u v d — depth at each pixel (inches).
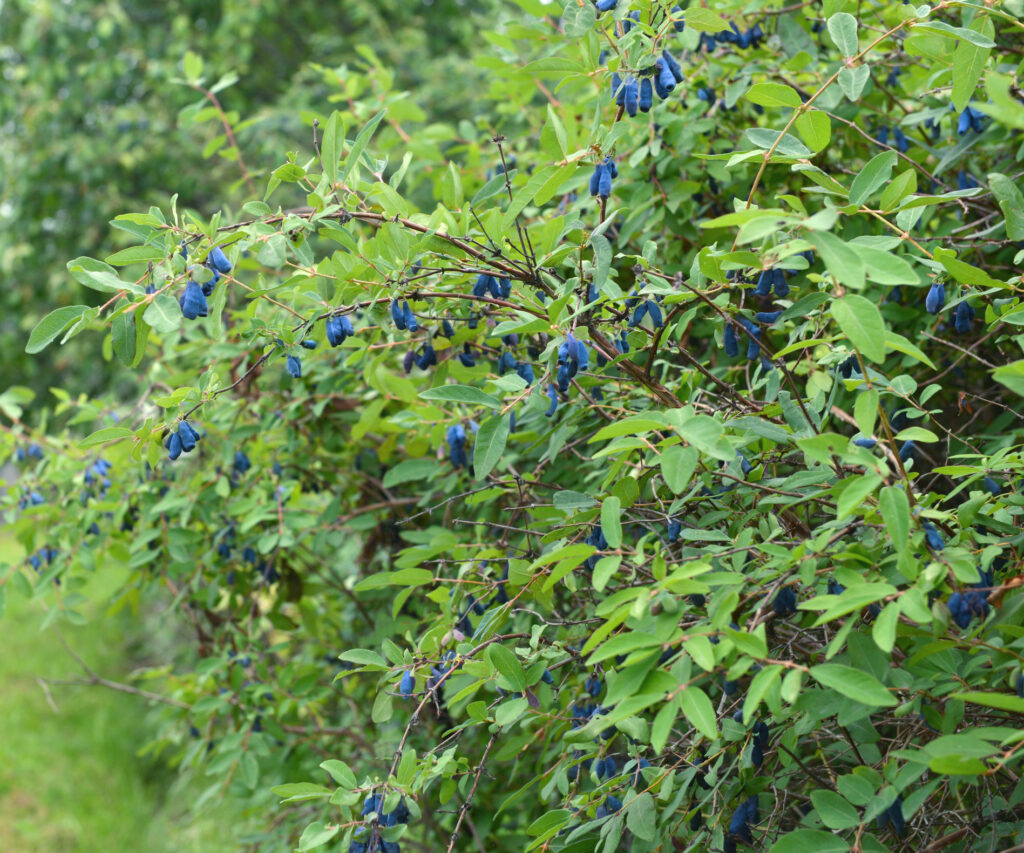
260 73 397.1
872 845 58.5
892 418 96.2
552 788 82.0
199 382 86.1
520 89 132.1
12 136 366.9
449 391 73.4
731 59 114.3
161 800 227.0
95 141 343.6
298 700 129.9
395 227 78.0
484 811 123.8
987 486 71.8
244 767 117.6
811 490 74.8
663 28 76.9
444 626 84.1
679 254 115.3
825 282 69.4
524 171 135.2
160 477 128.2
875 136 112.0
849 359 77.2
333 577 146.3
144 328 71.7
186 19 368.5
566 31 81.4
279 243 73.9
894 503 55.7
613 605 59.9
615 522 65.0
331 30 398.6
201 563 131.0
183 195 338.6
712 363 111.8
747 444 78.1
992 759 56.1
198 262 72.1
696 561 60.7
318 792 72.1
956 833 69.0
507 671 74.9
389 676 80.0
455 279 83.2
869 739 67.5
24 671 294.0
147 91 374.6
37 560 128.1
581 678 90.8
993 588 60.3
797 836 58.8
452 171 89.7
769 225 53.8
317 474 133.8
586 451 109.3
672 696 55.7
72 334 70.8
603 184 78.0
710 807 79.7
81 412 131.4
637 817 68.9
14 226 348.5
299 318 86.4
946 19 102.6
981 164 113.0
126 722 263.1
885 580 61.0
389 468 135.0
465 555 95.6
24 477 129.3
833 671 53.3
